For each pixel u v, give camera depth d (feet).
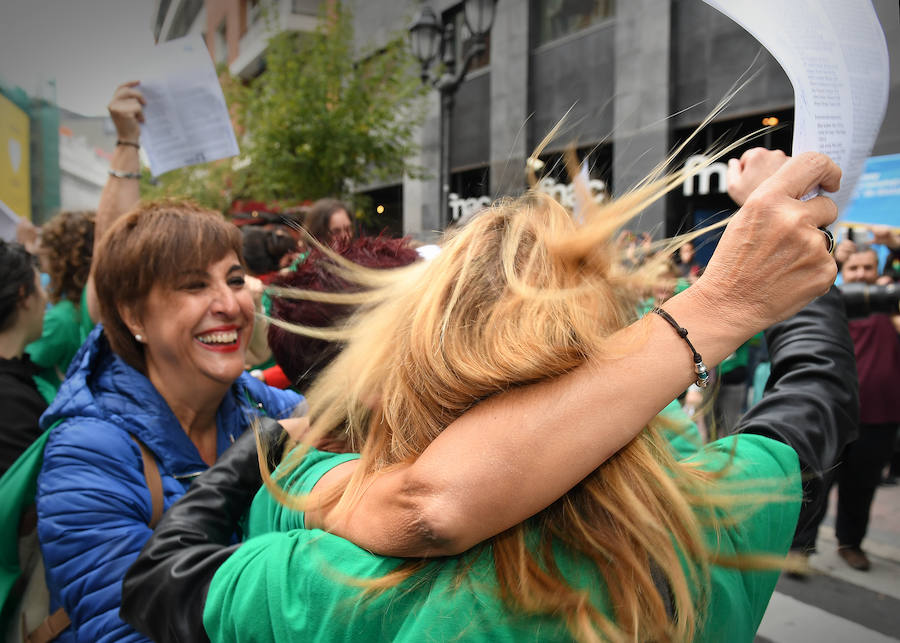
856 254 11.30
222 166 28.58
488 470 1.58
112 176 6.35
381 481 1.86
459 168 33.12
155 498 3.67
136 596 2.29
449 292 1.88
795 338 2.69
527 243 1.96
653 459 1.86
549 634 1.71
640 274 2.05
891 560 11.31
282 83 26.14
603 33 26.68
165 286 3.80
